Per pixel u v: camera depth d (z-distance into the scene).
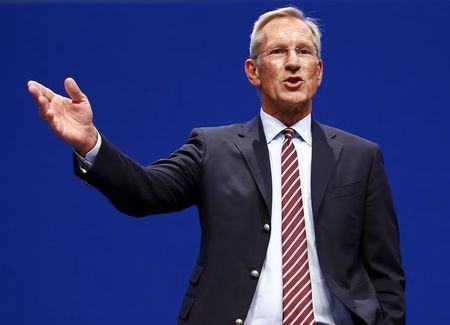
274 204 6.72
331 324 6.55
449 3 11.93
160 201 6.66
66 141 6.18
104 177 6.32
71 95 6.22
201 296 6.57
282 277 6.54
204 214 6.75
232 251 6.58
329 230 6.66
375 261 6.92
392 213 7.04
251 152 6.88
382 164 7.11
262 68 6.96
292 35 6.92
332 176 6.84
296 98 6.84
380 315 6.66
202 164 6.87
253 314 6.51
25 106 11.93
